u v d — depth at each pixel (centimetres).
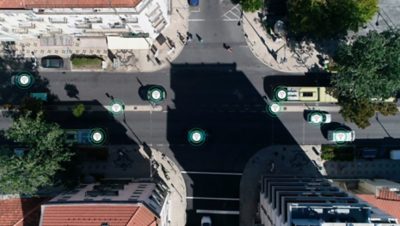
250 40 8156
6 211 7212
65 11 6412
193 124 8262
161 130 8288
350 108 7669
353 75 7062
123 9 6319
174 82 8238
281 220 6147
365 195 7238
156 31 7912
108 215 6338
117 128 8306
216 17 8156
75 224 6294
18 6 6306
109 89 8269
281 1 8056
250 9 7775
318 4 7294
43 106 8181
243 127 8244
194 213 8300
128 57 8225
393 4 8031
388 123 8112
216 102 8244
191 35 8188
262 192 7825
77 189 7444
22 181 6825
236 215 8288
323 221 5581
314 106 8156
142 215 6438
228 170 8281
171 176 8319
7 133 7394
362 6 7412
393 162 8169
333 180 8112
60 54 8238
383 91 7044
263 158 8256
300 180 7594
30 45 8238
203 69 8219
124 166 8319
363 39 6994
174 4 8156
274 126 8219
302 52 8119
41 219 6359
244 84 8206
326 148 8106
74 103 8294
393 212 7125
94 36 8106
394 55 6888
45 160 6988
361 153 8106
